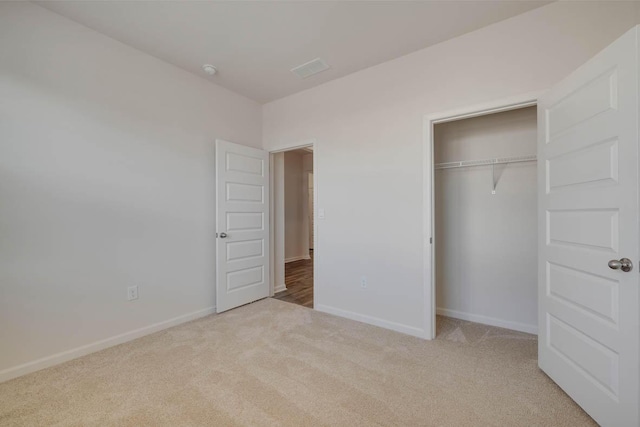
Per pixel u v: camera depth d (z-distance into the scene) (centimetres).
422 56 254
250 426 145
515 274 270
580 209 156
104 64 234
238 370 197
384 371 196
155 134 268
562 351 171
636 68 124
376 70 281
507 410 156
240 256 336
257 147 373
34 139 198
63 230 211
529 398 166
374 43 245
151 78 265
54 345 206
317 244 325
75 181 217
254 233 354
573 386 161
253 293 354
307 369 198
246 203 343
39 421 148
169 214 278
